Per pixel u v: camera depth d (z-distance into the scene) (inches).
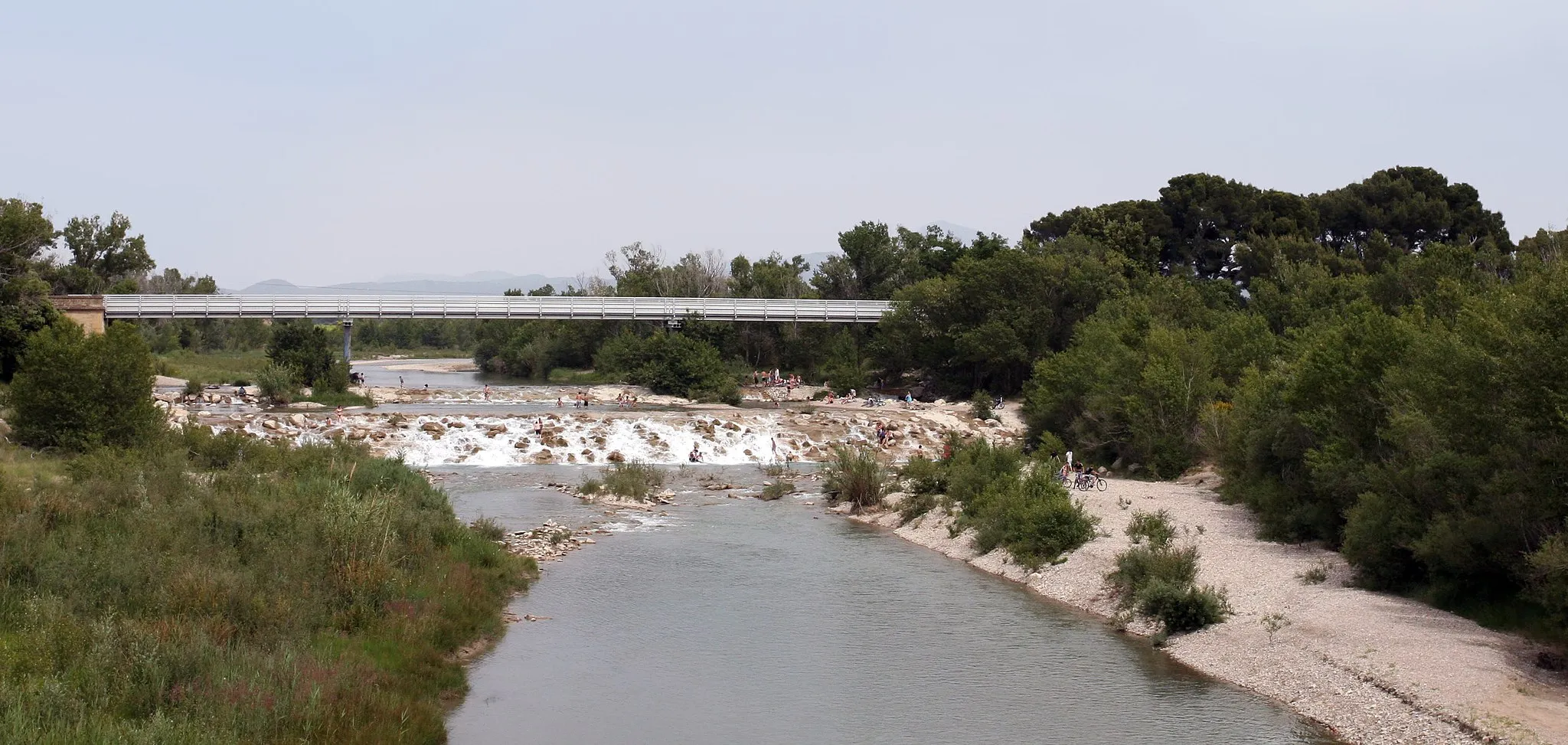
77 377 1686.8
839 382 4013.3
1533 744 770.2
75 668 771.4
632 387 3853.3
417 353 7317.9
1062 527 1508.4
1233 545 1454.2
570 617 1228.5
